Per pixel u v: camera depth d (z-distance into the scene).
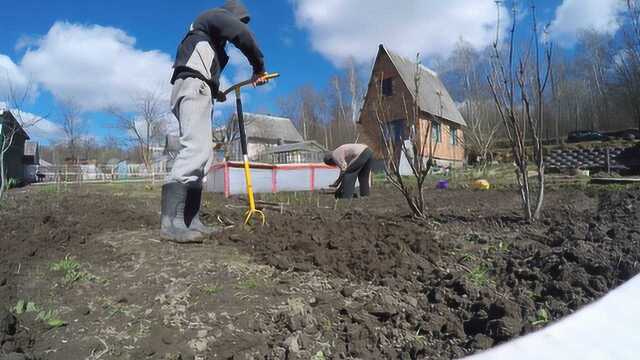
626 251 2.60
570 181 9.67
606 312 1.84
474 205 5.86
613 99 32.16
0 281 2.12
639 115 25.22
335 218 4.43
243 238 3.12
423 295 2.32
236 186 9.83
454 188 9.90
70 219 4.04
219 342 1.64
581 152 18.84
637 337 1.63
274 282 2.29
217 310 1.90
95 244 2.91
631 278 2.16
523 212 4.57
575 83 36.44
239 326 1.78
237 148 41.94
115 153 53.28
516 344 1.67
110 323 1.76
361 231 3.54
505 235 3.55
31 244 2.84
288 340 1.70
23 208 5.36
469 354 1.66
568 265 2.39
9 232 3.28
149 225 3.81
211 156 3.18
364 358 1.66
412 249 3.14
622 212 3.99
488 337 1.77
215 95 3.32
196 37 3.12
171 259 2.56
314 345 1.71
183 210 3.06
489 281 2.51
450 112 23.34
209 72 3.12
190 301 1.98
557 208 4.99
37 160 38.56
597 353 1.54
